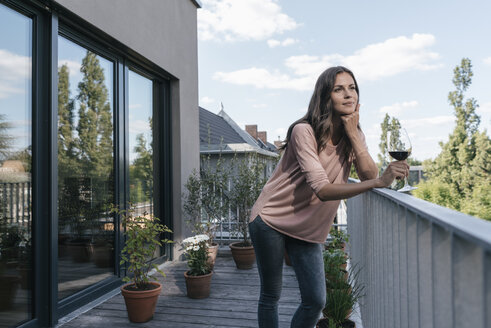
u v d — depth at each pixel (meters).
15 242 2.38
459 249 0.72
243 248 4.12
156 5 4.04
